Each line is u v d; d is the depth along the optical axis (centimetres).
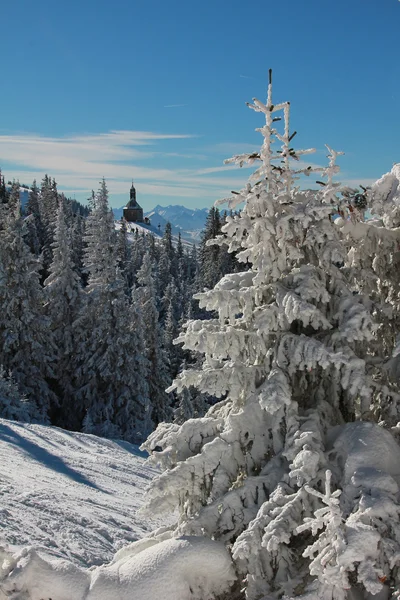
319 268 614
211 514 568
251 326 621
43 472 1389
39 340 3303
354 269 665
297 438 564
